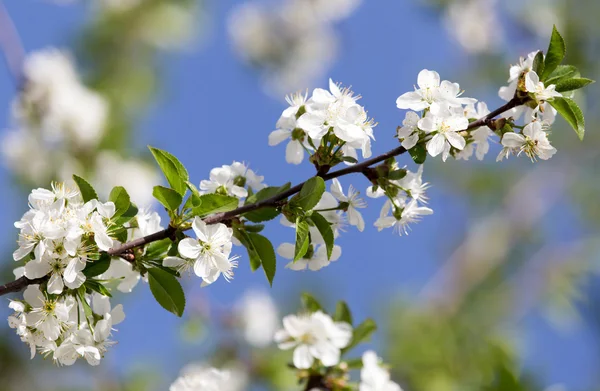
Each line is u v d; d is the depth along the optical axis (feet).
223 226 2.76
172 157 2.76
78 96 4.49
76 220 2.72
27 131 4.46
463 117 2.77
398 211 2.85
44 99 4.43
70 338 2.75
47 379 4.02
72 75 4.62
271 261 2.80
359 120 2.79
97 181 4.43
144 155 4.73
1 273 3.79
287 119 2.86
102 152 4.52
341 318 3.07
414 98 2.78
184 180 2.77
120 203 2.77
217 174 2.86
